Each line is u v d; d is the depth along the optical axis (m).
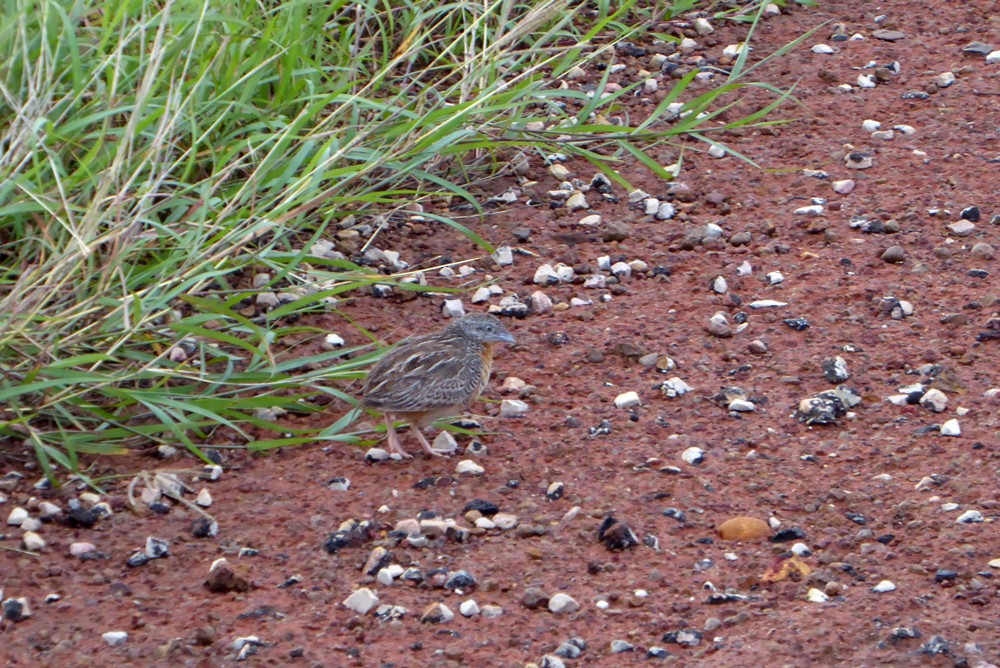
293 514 9.76
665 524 9.48
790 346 11.84
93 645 8.22
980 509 9.34
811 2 19.11
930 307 12.27
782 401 11.06
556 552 9.21
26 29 12.12
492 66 13.69
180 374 10.66
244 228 12.02
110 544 9.40
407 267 13.43
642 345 11.99
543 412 11.09
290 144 13.35
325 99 12.49
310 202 11.51
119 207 10.56
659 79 17.16
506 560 9.13
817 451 10.35
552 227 14.22
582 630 8.34
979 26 18.27
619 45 18.03
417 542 9.28
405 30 15.65
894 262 13.09
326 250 13.48
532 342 12.14
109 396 11.05
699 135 14.63
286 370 11.36
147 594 8.80
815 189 14.59
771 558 9.01
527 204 14.73
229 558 9.23
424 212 14.54
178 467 10.41
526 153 15.69
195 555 9.27
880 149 15.32
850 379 11.27
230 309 12.01
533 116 15.59
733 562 9.00
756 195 14.62
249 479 10.30
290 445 10.72
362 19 16.16
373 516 9.71
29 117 11.24
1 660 8.08
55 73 12.31
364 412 11.26
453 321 11.10
